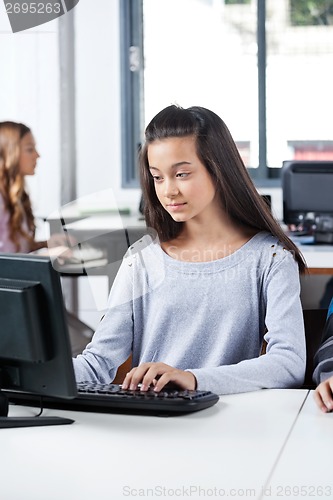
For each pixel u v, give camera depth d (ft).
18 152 14.34
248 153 20.93
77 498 3.67
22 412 5.36
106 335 6.64
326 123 20.68
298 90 20.70
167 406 5.12
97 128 20.85
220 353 6.48
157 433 4.75
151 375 5.46
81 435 4.74
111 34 20.75
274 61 20.72
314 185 15.16
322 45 20.54
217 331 6.54
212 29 20.79
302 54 20.61
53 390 4.90
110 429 4.86
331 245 14.32
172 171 6.30
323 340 6.66
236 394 5.73
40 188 20.63
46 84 20.47
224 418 5.08
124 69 20.85
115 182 20.95
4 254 4.86
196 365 6.54
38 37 20.34
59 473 4.02
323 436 4.64
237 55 20.79
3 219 14.33
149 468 4.08
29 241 14.43
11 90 20.48
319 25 20.52
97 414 5.27
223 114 20.94
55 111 20.49
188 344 6.54
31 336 4.74
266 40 20.67
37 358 4.78
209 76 20.92
